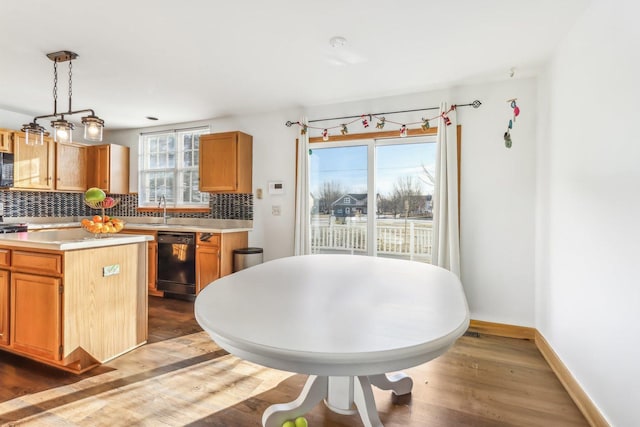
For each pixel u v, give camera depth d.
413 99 3.32
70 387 1.93
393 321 0.87
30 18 2.02
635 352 1.38
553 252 2.40
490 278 3.00
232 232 3.79
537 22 2.05
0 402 1.77
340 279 1.40
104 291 2.25
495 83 3.00
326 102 3.64
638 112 1.38
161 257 3.94
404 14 1.98
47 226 4.18
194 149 4.55
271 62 2.64
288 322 0.85
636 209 1.39
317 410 1.76
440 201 3.08
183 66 2.73
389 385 1.84
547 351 2.43
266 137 4.02
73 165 4.57
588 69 1.86
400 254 3.42
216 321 0.85
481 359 2.42
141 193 4.88
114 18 2.03
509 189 2.94
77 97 3.50
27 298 2.12
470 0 1.84
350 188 3.64
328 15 2.00
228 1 1.86
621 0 1.52
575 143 2.02
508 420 1.70
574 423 1.69
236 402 1.81
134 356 2.35
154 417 1.67
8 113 4.00
